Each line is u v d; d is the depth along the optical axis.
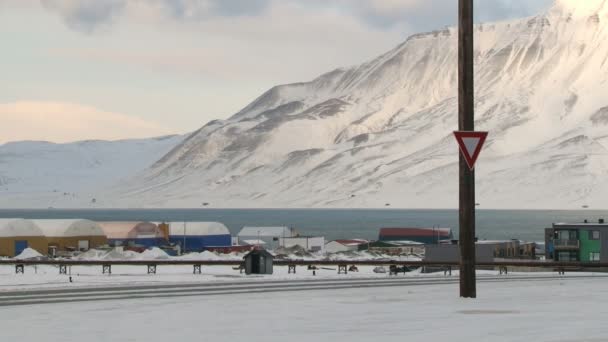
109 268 87.75
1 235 147.62
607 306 34.94
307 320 31.36
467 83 37.47
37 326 31.02
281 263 90.06
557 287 50.34
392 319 30.66
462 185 38.28
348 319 31.22
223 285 57.94
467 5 37.47
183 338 26.52
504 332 25.47
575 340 23.23
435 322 29.02
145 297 46.41
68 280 69.75
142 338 26.72
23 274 83.12
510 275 74.94
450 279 64.94
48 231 161.12
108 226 188.38
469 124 37.56
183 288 54.50
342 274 81.62
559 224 132.88
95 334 28.08
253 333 27.42
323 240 199.62
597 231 129.38
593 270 96.62
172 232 193.00
